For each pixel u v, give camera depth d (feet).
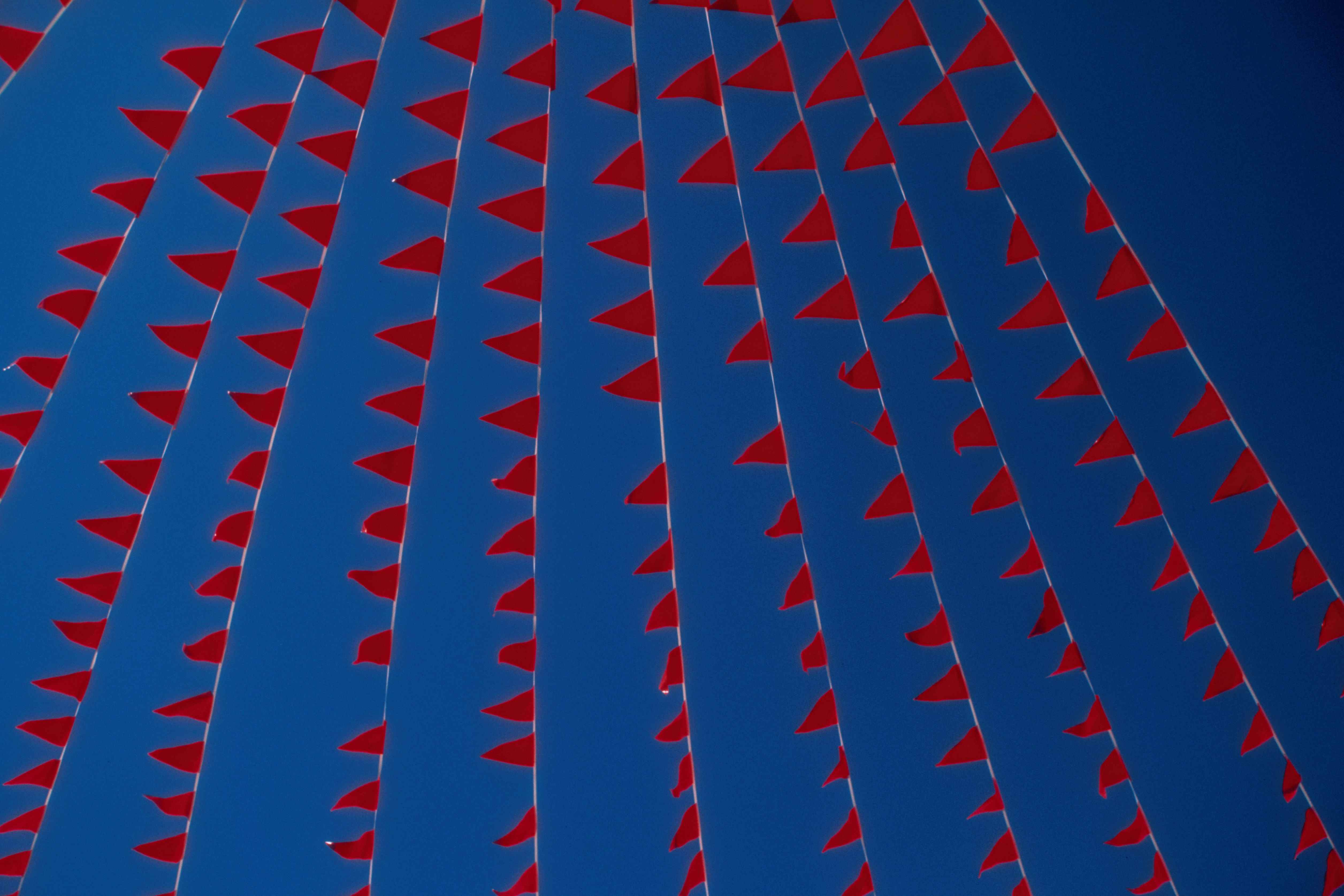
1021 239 9.68
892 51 8.92
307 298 9.23
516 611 10.50
